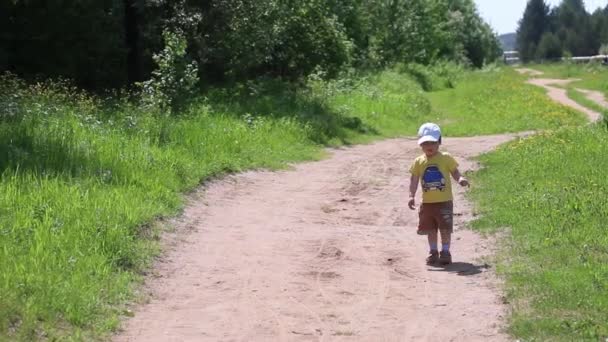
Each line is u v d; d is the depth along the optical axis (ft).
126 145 45.78
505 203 39.42
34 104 51.60
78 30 90.89
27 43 89.30
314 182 50.34
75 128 46.34
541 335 22.08
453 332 23.15
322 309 25.22
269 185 48.16
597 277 26.37
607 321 22.68
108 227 30.71
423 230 31.07
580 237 31.53
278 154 58.70
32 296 23.17
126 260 28.78
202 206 40.34
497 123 96.48
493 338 22.58
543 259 29.40
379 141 77.51
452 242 34.45
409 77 166.81
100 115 55.42
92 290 24.84
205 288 27.27
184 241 33.17
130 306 24.99
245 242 33.71
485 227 36.09
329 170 55.67
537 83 195.62
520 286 26.63
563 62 329.93
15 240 27.99
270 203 42.96
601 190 39.91
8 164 37.45
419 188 48.65
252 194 44.98
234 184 47.09
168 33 75.20
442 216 30.71
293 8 107.55
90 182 36.96
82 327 22.45
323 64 109.81
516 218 36.01
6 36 87.04
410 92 127.95
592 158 49.75
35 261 25.85
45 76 88.17
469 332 23.11
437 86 171.32
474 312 24.86
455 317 24.47
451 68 205.46
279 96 85.56
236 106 73.20
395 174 54.39
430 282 28.32
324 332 23.13
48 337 21.24
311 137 69.72
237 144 55.72
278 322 23.93
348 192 47.42
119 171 40.04
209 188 44.73
